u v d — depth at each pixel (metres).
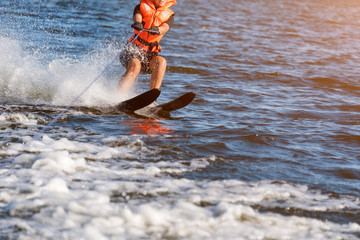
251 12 98.12
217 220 11.62
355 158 17.94
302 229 11.63
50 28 48.59
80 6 75.19
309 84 34.06
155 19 23.61
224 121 22.09
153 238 10.54
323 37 66.81
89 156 15.57
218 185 14.09
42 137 17.12
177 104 22.91
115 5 83.50
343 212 12.84
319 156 17.84
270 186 14.32
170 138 18.45
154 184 13.70
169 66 35.91
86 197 12.26
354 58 49.00
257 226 11.52
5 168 13.98
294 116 24.31
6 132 17.41
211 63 39.03
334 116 24.94
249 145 18.52
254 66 39.53
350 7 148.12
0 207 11.55
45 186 12.65
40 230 10.49
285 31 69.75
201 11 90.00
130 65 23.52
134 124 20.22
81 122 19.80
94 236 10.27
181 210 12.04
